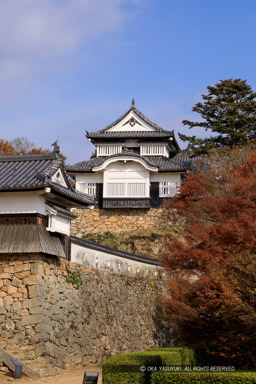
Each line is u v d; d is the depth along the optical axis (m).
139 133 55.31
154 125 55.81
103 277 31.84
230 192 32.50
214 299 21.34
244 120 53.44
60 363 25.02
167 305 24.83
